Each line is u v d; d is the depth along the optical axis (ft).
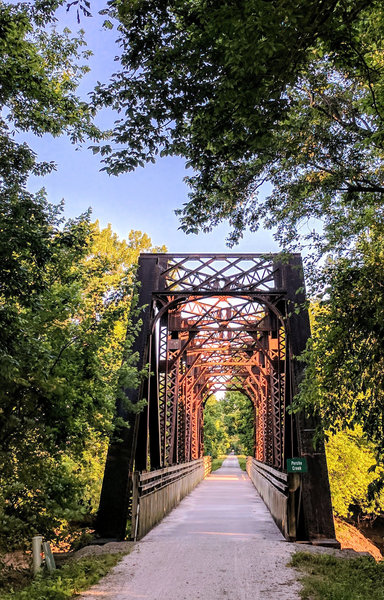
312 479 30.14
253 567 21.79
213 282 40.75
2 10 20.90
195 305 59.11
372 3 14.39
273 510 37.99
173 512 43.24
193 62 16.11
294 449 35.22
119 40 16.81
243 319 60.03
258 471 65.10
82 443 28.50
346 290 22.68
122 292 32.73
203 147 19.63
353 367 22.22
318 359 25.30
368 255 24.26
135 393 34.88
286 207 26.37
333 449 55.77
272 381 53.42
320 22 14.34
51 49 26.20
